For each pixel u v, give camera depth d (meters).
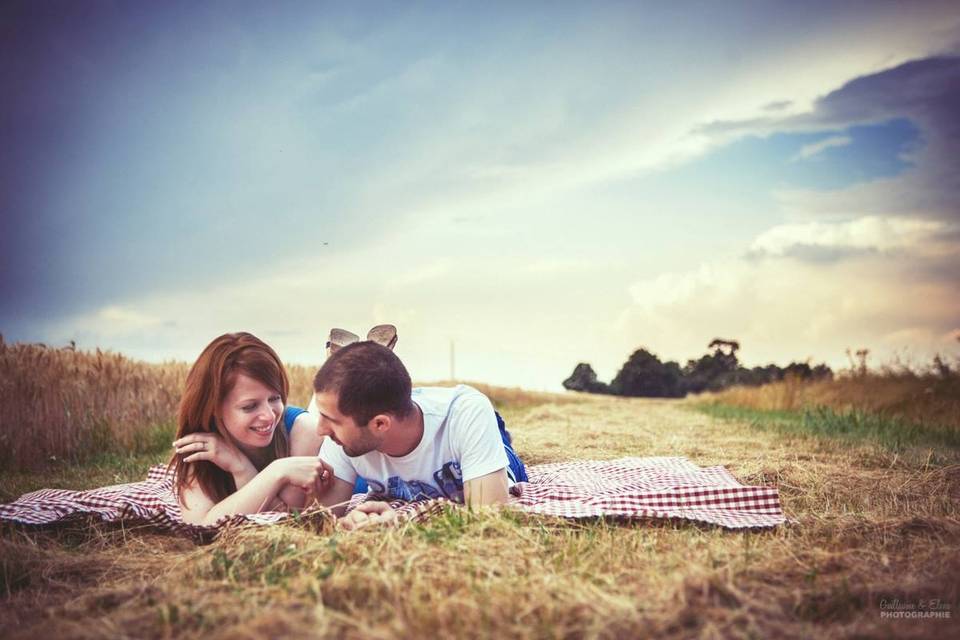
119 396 9.50
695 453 6.89
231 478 4.00
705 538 3.31
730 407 17.31
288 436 4.23
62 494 4.52
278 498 3.84
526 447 7.67
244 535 3.30
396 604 2.39
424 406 3.69
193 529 3.61
